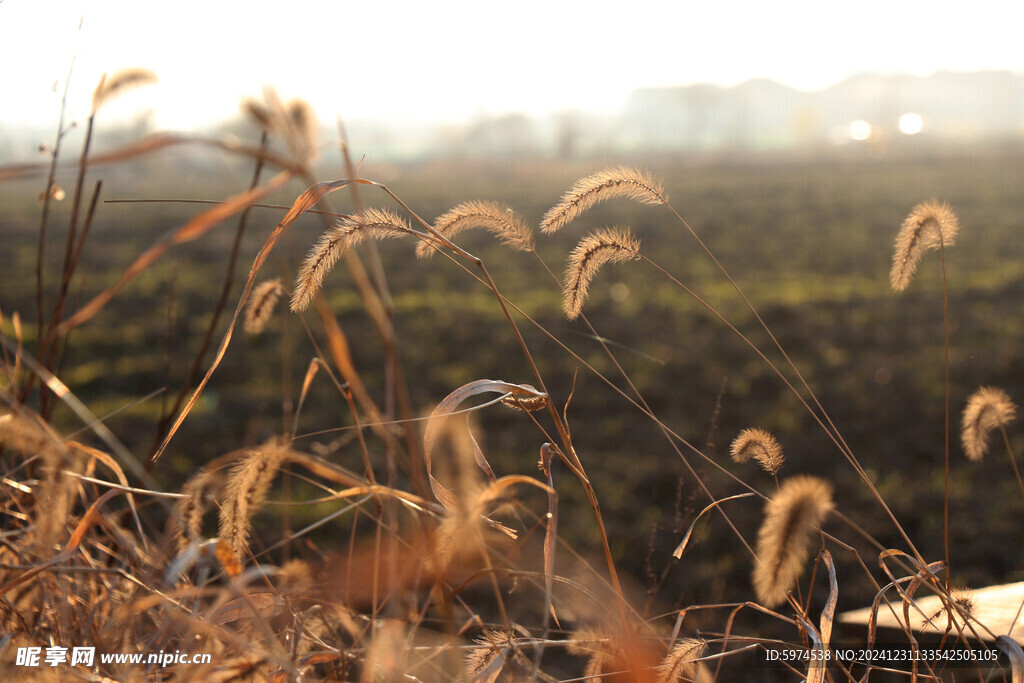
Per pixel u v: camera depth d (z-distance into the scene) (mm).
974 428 2461
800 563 1499
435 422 1790
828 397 9031
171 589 1699
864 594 4648
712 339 11977
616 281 17406
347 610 2004
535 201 39125
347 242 1736
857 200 37062
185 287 16891
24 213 33906
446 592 1799
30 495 2424
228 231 26594
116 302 15211
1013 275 16875
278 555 3000
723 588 4758
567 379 9883
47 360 2664
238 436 7645
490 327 13055
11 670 1695
